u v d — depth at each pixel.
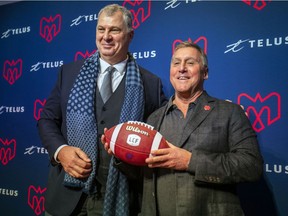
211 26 1.36
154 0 1.49
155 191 0.90
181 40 1.42
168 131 0.94
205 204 0.83
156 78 1.22
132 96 1.08
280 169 1.22
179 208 0.82
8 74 1.91
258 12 1.27
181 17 1.43
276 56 1.23
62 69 1.19
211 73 1.35
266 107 1.25
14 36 1.90
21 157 1.85
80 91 1.07
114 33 1.06
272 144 1.23
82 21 1.67
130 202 1.06
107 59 1.10
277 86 1.23
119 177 1.02
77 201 1.03
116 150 0.89
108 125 1.05
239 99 1.30
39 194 1.78
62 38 1.73
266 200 1.25
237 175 0.80
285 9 1.22
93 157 1.01
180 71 0.93
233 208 0.84
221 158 0.82
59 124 1.15
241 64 1.29
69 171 0.96
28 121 1.83
